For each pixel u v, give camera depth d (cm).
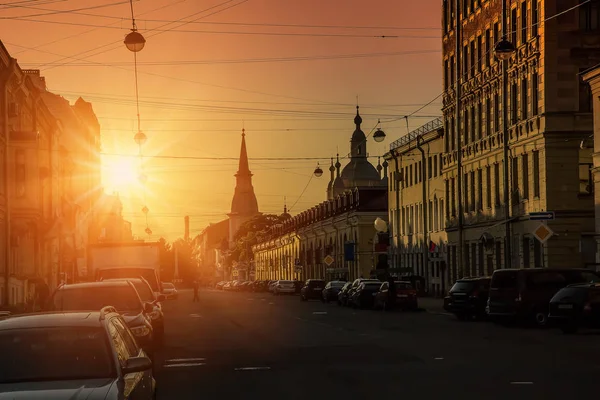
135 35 2742
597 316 2817
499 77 5622
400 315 4481
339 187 16338
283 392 1507
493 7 5788
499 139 5647
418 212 7781
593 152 4388
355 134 16388
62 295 1909
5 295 4759
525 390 1471
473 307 3819
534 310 3322
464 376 1689
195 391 1541
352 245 9275
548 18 4528
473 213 6241
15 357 900
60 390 820
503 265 5597
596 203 4297
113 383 847
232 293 12025
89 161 9906
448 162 6819
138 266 4356
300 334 3009
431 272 7338
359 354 2208
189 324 3778
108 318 996
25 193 5047
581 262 4816
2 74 4675
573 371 1752
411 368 1856
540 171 4934
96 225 10612
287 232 14575
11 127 4956
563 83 4841
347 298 5919
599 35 4847
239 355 2245
